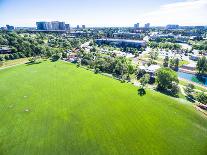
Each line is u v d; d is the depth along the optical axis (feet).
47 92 304.50
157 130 209.05
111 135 197.88
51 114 236.63
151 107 257.14
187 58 604.08
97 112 242.37
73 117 230.07
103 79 370.53
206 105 270.67
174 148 182.91
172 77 318.86
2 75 396.78
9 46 613.52
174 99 278.46
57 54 568.00
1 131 203.10
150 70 409.49
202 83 390.83
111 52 645.10
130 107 256.32
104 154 170.81
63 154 169.99
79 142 185.88
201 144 190.60
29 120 223.71
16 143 184.14
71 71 427.33
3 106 257.75
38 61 528.63
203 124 224.53
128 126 214.28
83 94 295.89
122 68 416.87
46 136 194.59
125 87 326.44
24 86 331.57
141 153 174.60
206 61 429.79
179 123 223.71
